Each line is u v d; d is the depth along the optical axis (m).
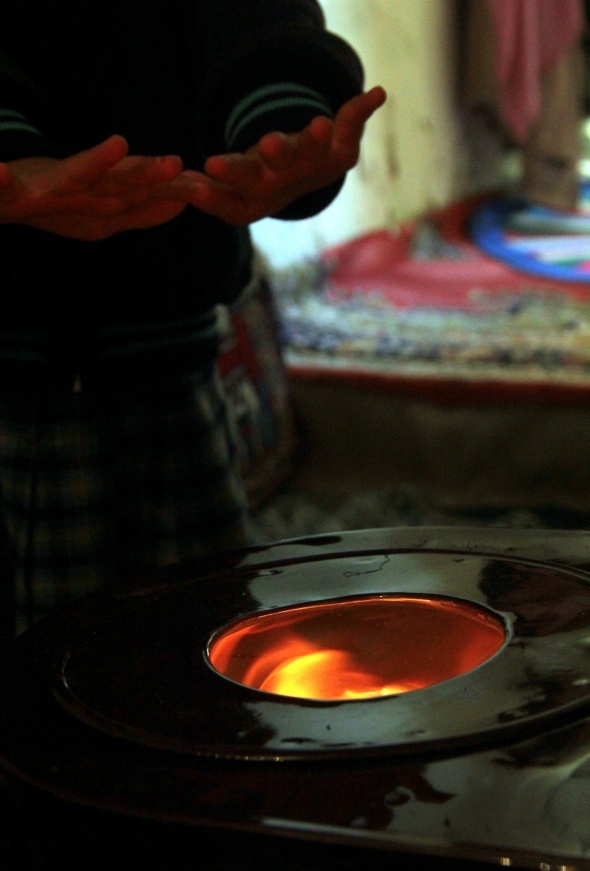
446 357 2.68
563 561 0.69
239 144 0.84
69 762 0.51
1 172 0.66
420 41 4.38
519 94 4.66
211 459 1.12
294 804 0.46
